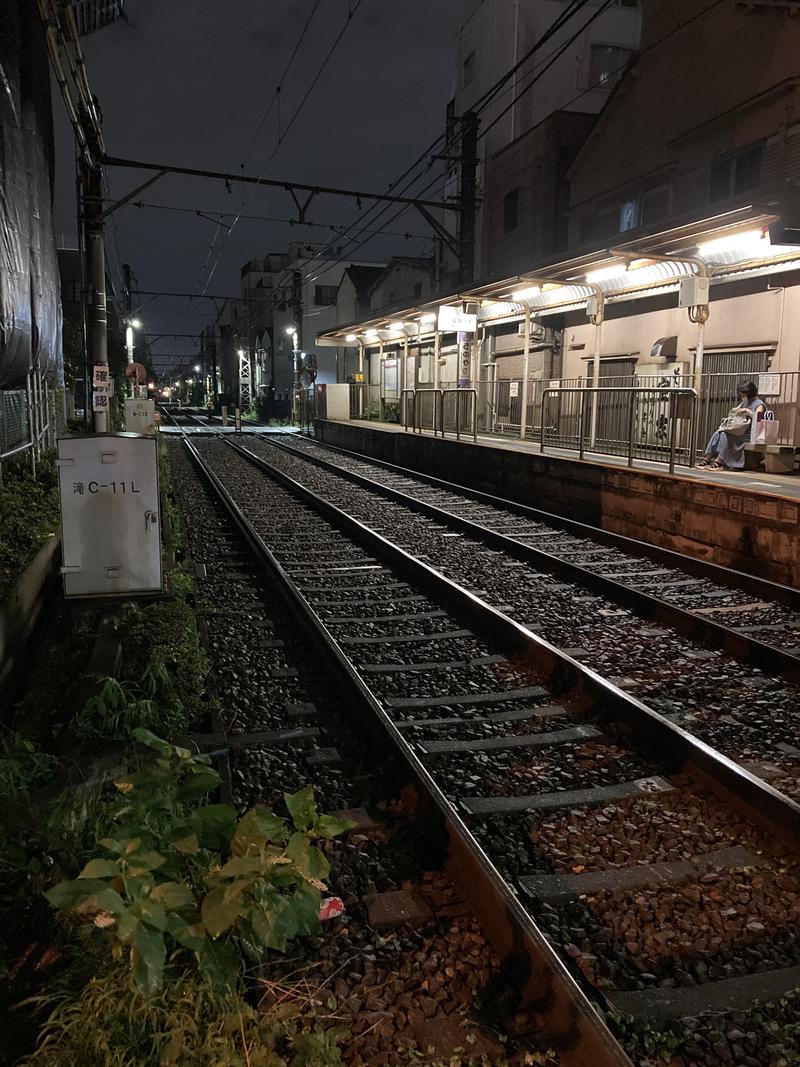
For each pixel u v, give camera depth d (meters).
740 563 9.73
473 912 3.23
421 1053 2.54
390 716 5.28
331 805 4.09
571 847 3.75
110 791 3.68
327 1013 2.68
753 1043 2.61
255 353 77.75
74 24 9.38
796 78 15.10
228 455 27.88
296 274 47.81
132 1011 2.14
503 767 4.54
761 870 3.59
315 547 11.26
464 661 6.37
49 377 14.58
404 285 40.53
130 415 19.91
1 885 2.95
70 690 5.25
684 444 13.68
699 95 18.20
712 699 5.63
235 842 2.48
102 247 19.41
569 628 7.37
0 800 3.49
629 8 30.11
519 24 29.38
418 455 21.36
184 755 2.81
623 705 5.12
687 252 12.47
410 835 3.81
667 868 3.58
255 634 7.02
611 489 12.44
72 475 6.07
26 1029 2.43
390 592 8.63
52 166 12.76
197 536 12.10
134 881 2.21
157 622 6.06
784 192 10.02
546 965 2.69
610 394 15.66
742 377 14.06
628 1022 2.66
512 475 15.82
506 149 28.47
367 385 34.91
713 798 4.22
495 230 29.84
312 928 2.39
